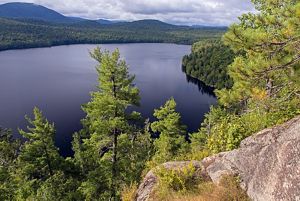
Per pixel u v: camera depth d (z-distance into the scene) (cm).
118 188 2256
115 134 2252
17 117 8125
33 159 2488
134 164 2453
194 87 12088
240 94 1139
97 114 2170
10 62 18988
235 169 937
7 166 3650
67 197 2412
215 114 3406
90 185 2400
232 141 1149
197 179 984
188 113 8600
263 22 921
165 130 3481
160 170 1016
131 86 2242
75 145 3928
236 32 891
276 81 1152
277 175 745
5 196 2216
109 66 2086
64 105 9356
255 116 1202
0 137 6153
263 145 875
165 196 927
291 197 677
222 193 855
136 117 2294
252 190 823
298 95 1066
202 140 3400
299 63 875
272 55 932
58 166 2620
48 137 2511
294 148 737
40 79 13512
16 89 11362
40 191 1955
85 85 12400
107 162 2294
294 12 805
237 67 995
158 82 12875
